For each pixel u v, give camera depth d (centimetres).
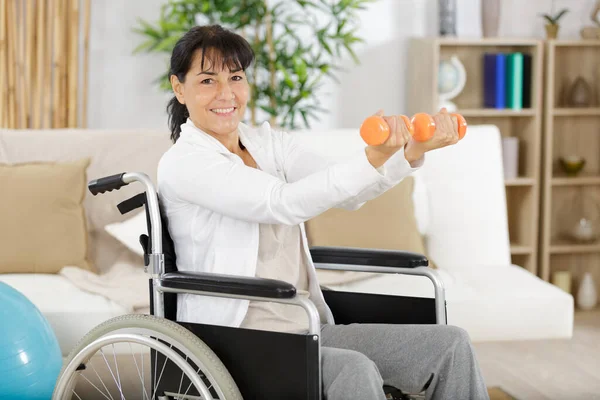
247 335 225
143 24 518
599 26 556
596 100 566
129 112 529
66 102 511
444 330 240
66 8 504
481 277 388
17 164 397
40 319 302
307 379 218
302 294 254
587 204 572
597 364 418
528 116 544
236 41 248
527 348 446
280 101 517
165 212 248
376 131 209
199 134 249
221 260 240
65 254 379
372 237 391
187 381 235
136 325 235
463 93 560
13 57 496
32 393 290
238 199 228
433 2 552
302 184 223
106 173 404
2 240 377
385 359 244
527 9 562
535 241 535
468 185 429
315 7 531
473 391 236
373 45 550
